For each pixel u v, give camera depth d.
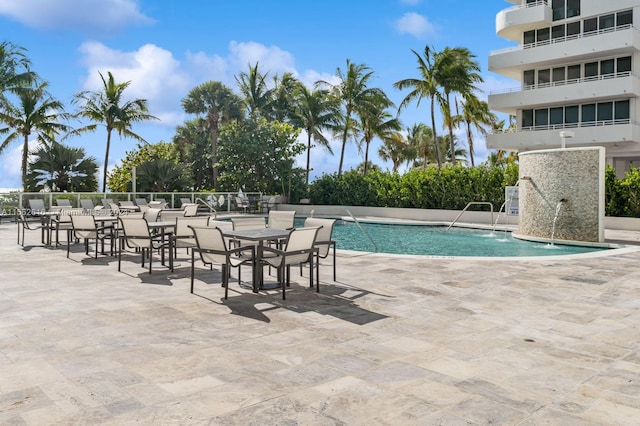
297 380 3.55
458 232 18.16
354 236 16.97
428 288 6.86
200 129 43.62
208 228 6.32
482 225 18.81
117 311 5.55
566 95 28.48
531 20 29.95
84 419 2.95
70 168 26.31
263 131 33.28
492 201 22.33
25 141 29.48
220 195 26.92
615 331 4.83
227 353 4.14
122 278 7.61
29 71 28.97
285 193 32.28
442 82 33.47
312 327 4.94
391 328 4.91
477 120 42.84
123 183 37.09
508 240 15.07
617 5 27.73
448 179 23.53
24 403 3.17
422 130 53.44
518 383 3.52
